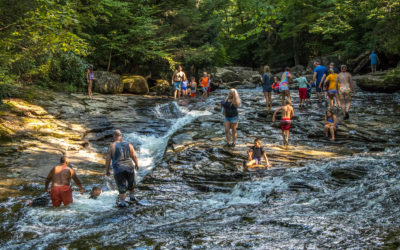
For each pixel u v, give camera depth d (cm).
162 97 2045
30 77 1564
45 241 427
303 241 316
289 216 425
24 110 1194
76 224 525
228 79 2816
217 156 923
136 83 2066
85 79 1822
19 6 1116
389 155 798
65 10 1148
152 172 836
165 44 2367
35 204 617
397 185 527
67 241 409
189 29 2666
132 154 646
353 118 1238
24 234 479
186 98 2036
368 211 417
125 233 422
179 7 2538
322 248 292
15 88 1344
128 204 634
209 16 2744
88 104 1503
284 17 3566
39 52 1251
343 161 765
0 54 1145
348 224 359
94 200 660
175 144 1095
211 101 1858
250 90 2477
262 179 708
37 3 1122
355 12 2773
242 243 324
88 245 380
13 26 1171
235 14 3862
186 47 2578
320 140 1063
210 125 1332
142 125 1377
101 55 2184
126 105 1611
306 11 3403
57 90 1658
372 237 307
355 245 291
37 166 869
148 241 363
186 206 599
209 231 382
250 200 632
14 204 618
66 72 1738
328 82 1454
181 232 391
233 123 995
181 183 759
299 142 1054
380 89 1797
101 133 1234
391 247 276
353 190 555
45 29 1122
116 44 2092
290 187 643
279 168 790
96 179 823
